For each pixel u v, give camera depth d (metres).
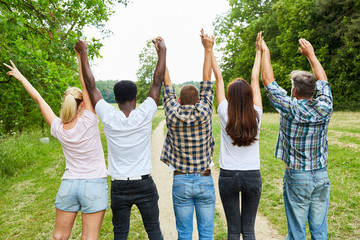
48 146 11.38
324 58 25.92
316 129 2.40
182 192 2.47
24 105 13.41
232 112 2.43
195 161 2.45
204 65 2.57
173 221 4.32
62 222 2.46
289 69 27.84
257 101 2.63
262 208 4.52
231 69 36.12
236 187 2.49
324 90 2.47
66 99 2.41
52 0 7.15
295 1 26.84
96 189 2.42
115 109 2.41
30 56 7.39
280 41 29.89
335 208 4.28
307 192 2.42
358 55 22.52
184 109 2.43
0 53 6.98
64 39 7.59
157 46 2.50
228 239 2.56
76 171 2.43
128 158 2.34
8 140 11.81
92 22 8.00
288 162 2.49
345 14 24.22
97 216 2.45
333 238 3.44
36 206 5.11
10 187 6.46
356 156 6.87
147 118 2.37
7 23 6.08
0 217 4.70
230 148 2.54
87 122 2.42
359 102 24.25
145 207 2.40
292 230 2.52
